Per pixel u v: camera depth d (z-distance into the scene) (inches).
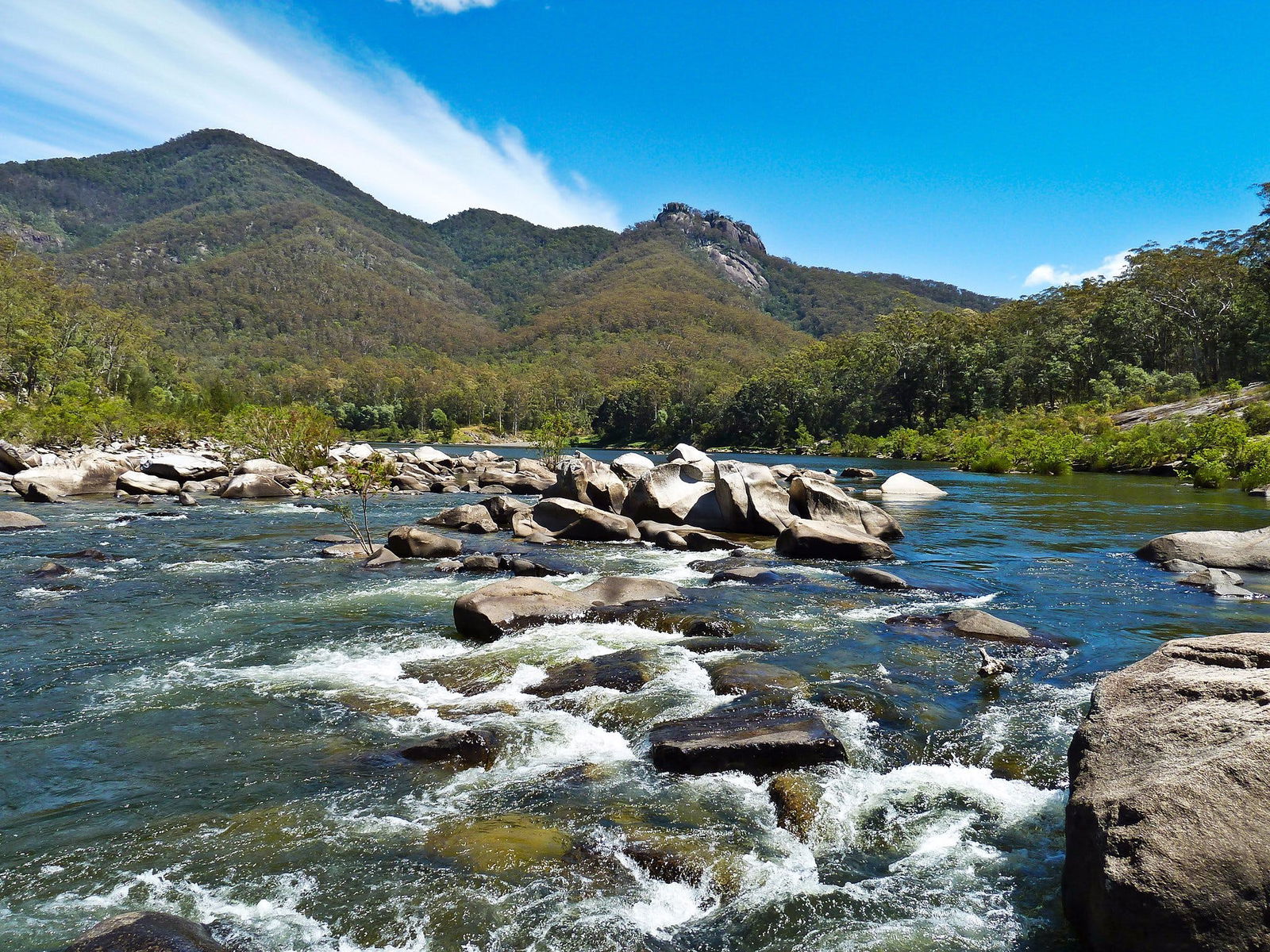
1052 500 1067.3
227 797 226.2
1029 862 192.7
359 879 184.9
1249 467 1262.3
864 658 351.6
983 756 249.6
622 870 188.5
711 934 167.3
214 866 190.7
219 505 996.6
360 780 237.1
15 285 3476.9
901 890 181.8
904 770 240.8
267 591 502.6
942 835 204.7
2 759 252.4
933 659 349.1
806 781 230.2
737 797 225.6
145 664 352.8
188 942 153.9
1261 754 147.4
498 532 796.6
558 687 312.0
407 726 279.1
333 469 1295.5
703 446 4589.1
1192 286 2856.8
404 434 5403.5
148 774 242.4
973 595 483.5
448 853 194.9
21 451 1343.5
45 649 375.2
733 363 6998.0
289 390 6141.7
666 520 804.0
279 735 271.4
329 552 633.6
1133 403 2418.8
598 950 161.5
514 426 5885.8
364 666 349.7
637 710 286.0
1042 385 2999.5
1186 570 552.7
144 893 179.6
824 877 186.7
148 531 768.9
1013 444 1989.4
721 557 636.1
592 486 871.1
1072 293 3398.1
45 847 199.5
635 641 378.6
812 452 3631.9
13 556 615.8
